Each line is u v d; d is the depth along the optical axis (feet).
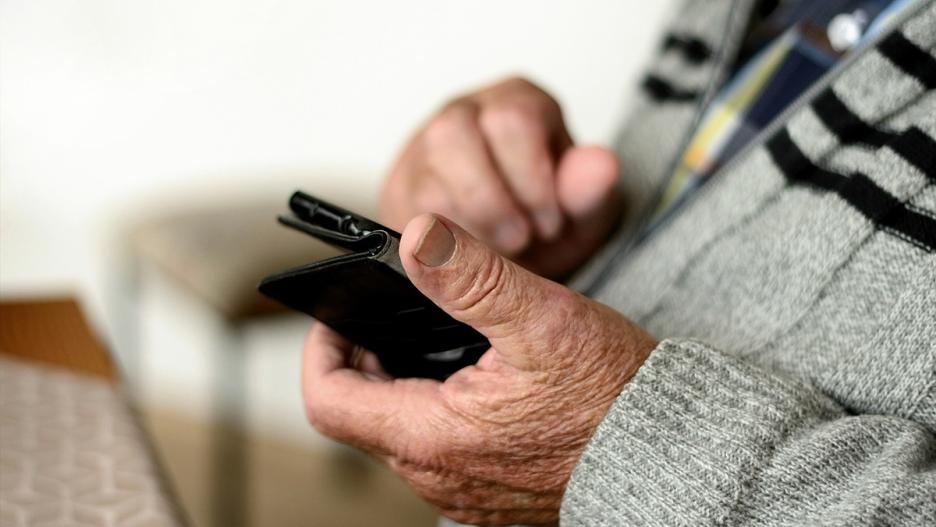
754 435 1.15
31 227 4.62
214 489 4.84
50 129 4.48
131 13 4.35
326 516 4.75
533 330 1.21
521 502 1.47
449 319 1.31
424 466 1.45
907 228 1.28
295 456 5.21
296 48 4.54
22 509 1.40
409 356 1.53
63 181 4.58
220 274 3.77
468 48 4.62
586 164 2.03
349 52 4.57
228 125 4.65
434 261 1.10
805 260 1.40
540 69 4.68
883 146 1.37
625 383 1.27
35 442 1.64
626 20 4.58
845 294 1.33
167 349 4.86
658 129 2.22
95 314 4.78
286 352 5.05
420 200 2.10
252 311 3.79
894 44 1.46
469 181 2.03
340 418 1.50
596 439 1.22
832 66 1.74
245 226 4.19
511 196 2.07
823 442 1.13
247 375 5.03
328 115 4.69
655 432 1.19
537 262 2.19
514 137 2.07
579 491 1.25
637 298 1.78
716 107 1.97
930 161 1.28
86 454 1.61
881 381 1.24
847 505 1.03
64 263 4.72
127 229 4.43
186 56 4.48
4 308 2.39
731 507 1.12
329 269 1.23
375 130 4.75
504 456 1.37
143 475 1.55
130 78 4.47
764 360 1.39
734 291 1.54
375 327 1.46
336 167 4.81
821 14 1.83
